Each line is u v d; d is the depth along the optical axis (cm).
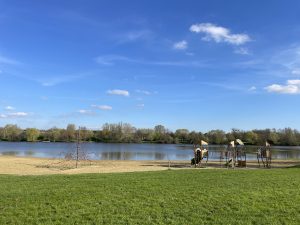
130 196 1313
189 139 15838
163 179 1697
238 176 1842
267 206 1225
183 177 1784
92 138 15475
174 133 16312
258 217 1114
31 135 15062
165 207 1191
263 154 4312
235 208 1197
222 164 4291
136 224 1034
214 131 13625
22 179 1755
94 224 1029
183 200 1275
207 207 1202
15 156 5941
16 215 1094
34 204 1201
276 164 4553
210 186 1510
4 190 1418
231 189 1449
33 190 1412
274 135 13638
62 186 1496
